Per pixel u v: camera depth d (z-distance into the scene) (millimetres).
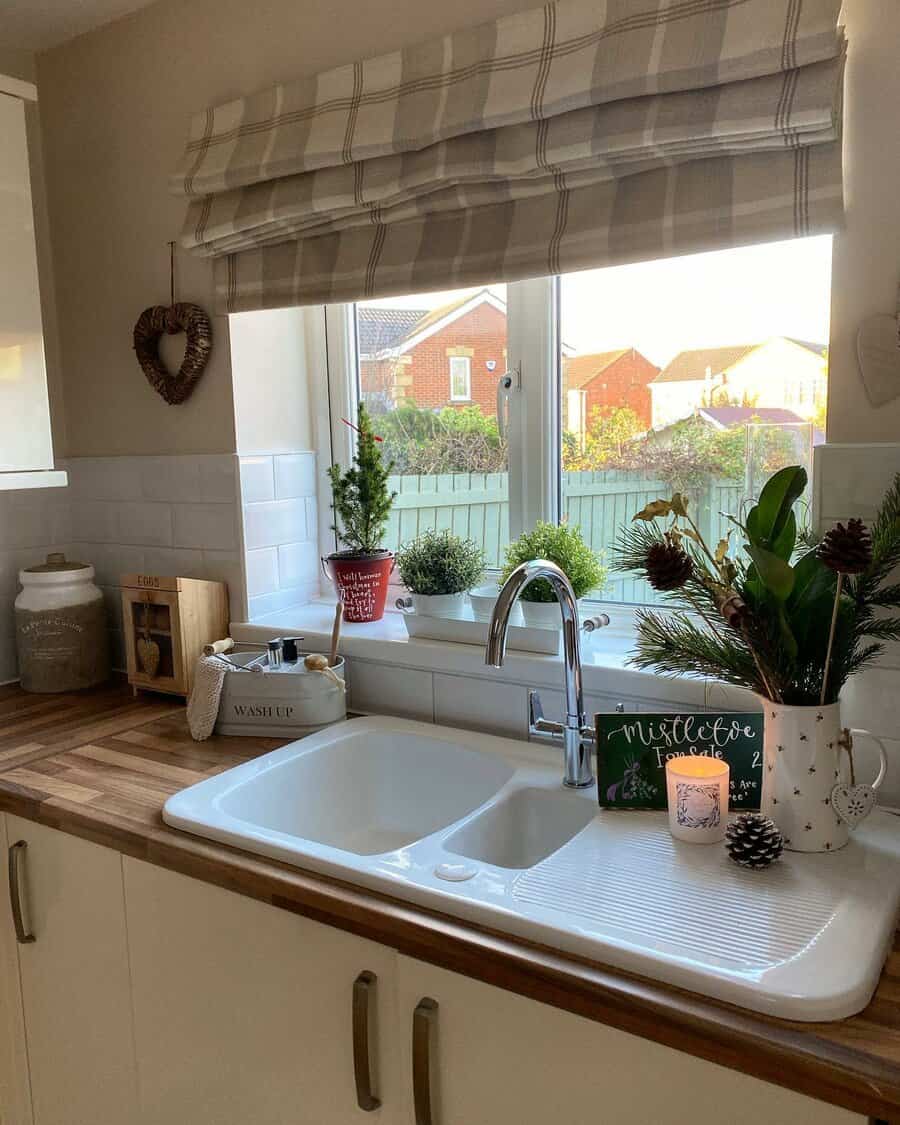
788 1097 899
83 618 2174
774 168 1356
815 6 1272
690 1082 957
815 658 1223
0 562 2230
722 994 946
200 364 2051
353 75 1727
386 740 1762
